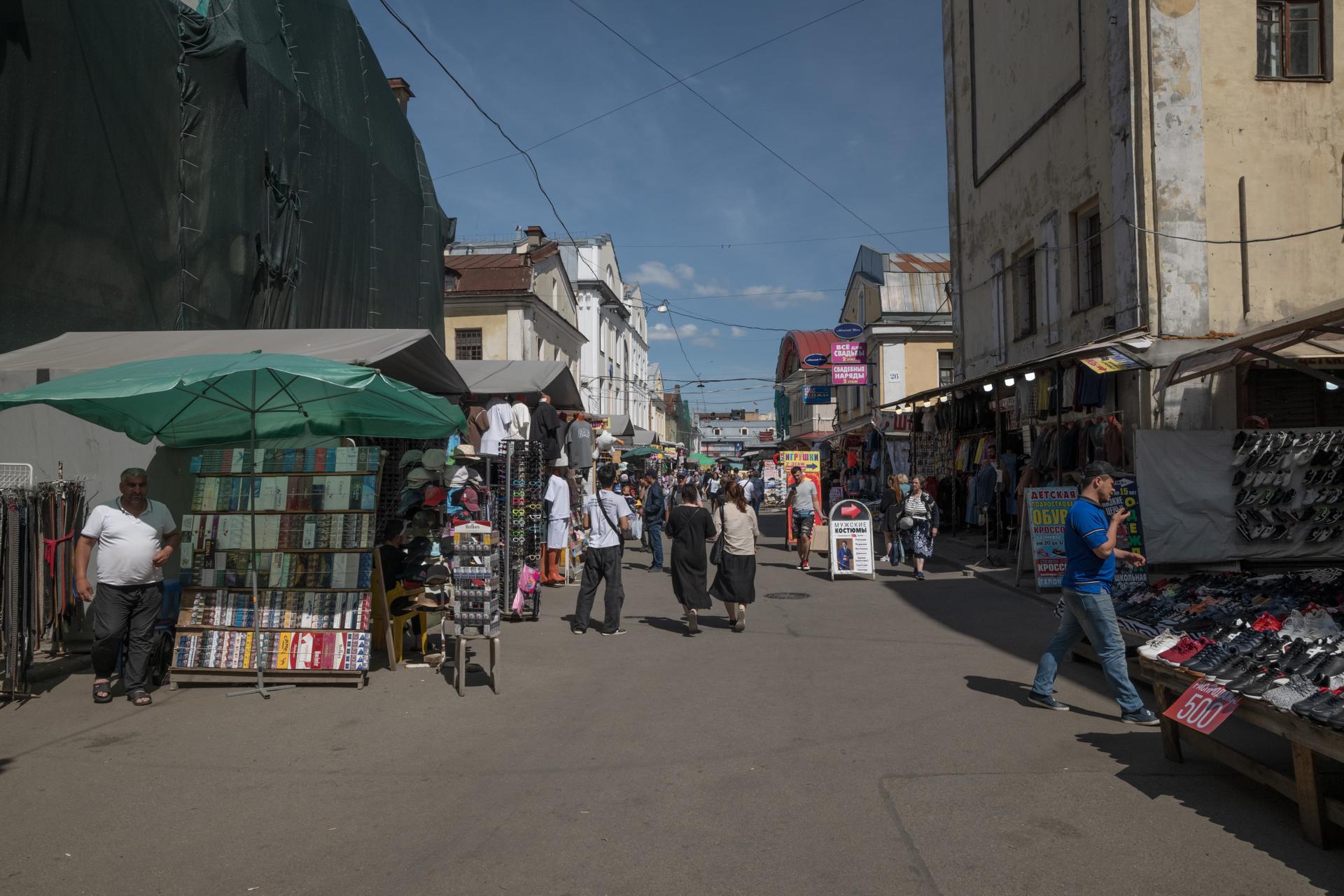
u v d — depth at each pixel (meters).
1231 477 11.45
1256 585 7.62
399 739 5.96
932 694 6.90
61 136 9.66
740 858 3.99
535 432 14.71
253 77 12.77
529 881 3.80
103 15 10.18
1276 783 4.33
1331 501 11.36
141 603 7.07
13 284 9.15
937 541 20.08
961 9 20.50
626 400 49.06
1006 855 3.98
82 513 8.86
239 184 12.45
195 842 4.27
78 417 8.73
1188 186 12.63
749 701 6.79
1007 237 17.89
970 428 19.39
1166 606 7.61
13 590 7.12
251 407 8.99
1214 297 12.64
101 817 4.61
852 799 4.69
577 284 41.34
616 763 5.36
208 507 8.03
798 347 40.56
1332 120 12.88
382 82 17.55
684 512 9.98
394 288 17.72
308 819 4.54
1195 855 3.96
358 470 8.01
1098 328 13.96
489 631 7.21
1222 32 12.81
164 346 9.11
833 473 33.34
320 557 7.79
